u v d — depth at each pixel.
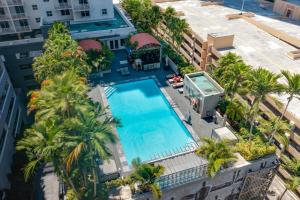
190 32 63.50
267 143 36.91
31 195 36.12
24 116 53.06
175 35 61.53
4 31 68.12
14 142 43.53
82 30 63.84
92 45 55.28
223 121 42.94
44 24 64.31
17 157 40.53
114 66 60.72
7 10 65.12
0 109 40.91
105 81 55.88
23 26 68.56
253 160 35.41
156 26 71.56
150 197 31.39
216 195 37.38
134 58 58.25
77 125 24.56
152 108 49.75
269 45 59.09
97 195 29.84
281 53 55.94
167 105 50.31
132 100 51.44
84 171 28.50
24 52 56.38
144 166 30.11
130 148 41.47
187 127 44.41
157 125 46.03
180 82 55.09
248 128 41.72
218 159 31.47
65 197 31.22
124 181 32.31
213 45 56.53
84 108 26.75
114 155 39.50
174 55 61.44
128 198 30.70
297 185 33.50
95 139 24.61
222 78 40.94
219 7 80.75
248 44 59.28
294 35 61.56
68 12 67.81
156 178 30.03
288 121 40.44
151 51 57.81
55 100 26.09
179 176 32.56
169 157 36.19
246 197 39.59
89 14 67.25
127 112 48.72
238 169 34.78
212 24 68.88
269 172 37.47
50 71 39.88
